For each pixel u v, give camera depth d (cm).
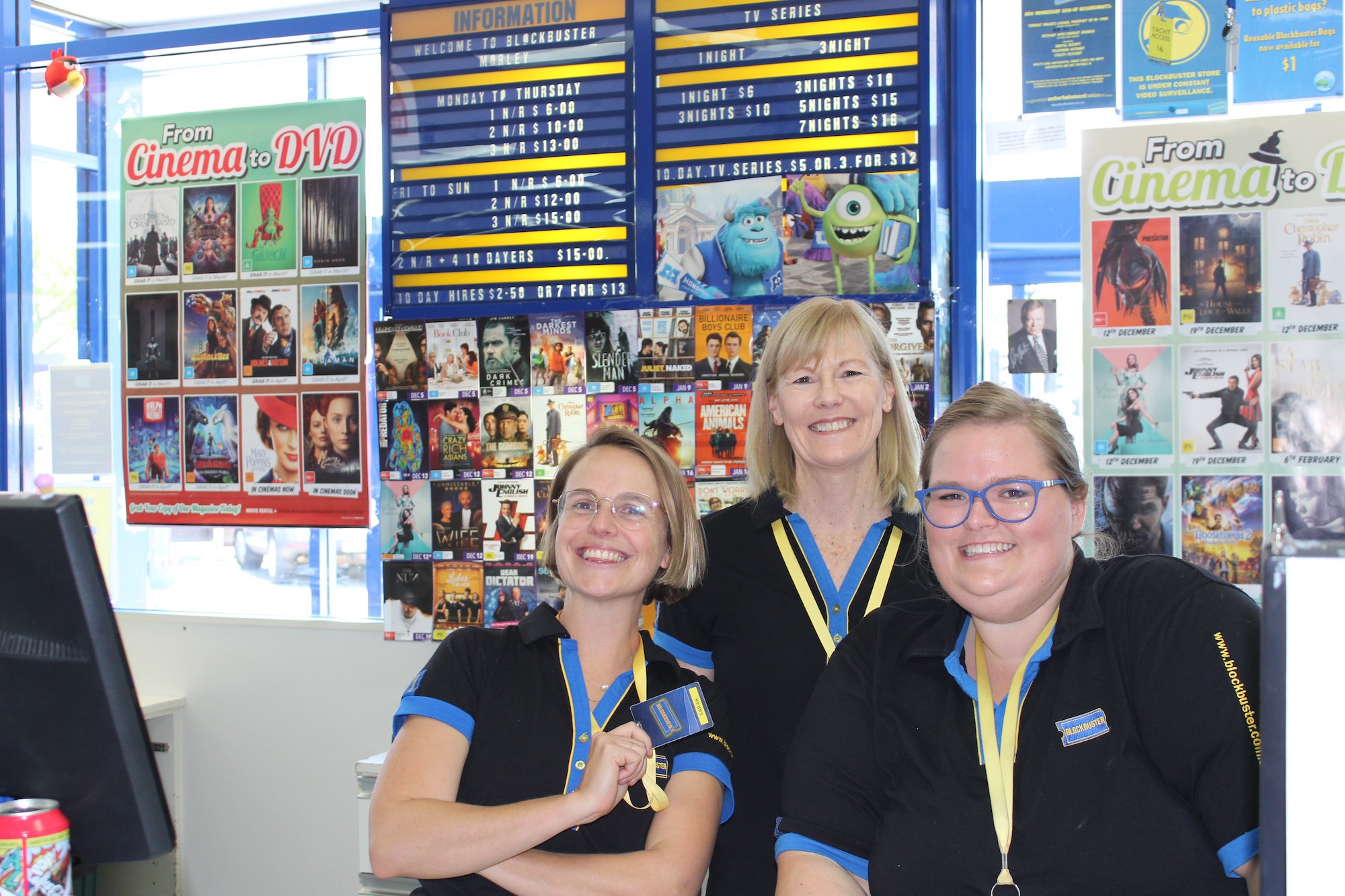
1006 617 123
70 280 291
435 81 253
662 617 182
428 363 254
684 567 168
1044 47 223
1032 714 124
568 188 245
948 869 120
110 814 98
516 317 249
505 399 249
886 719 133
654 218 240
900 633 140
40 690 92
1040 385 224
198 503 277
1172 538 215
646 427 240
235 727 274
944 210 230
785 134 231
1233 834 106
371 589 269
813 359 166
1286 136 210
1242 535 212
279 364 270
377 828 144
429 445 254
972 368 227
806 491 176
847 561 174
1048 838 117
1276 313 210
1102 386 220
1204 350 214
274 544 277
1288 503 209
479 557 251
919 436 178
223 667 275
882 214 226
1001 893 117
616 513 159
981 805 122
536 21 246
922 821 123
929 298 224
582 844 150
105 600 90
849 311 171
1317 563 71
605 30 242
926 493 126
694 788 152
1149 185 217
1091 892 115
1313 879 69
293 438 270
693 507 170
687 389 238
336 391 267
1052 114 223
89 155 289
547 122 246
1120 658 122
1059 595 129
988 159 228
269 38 271
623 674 162
